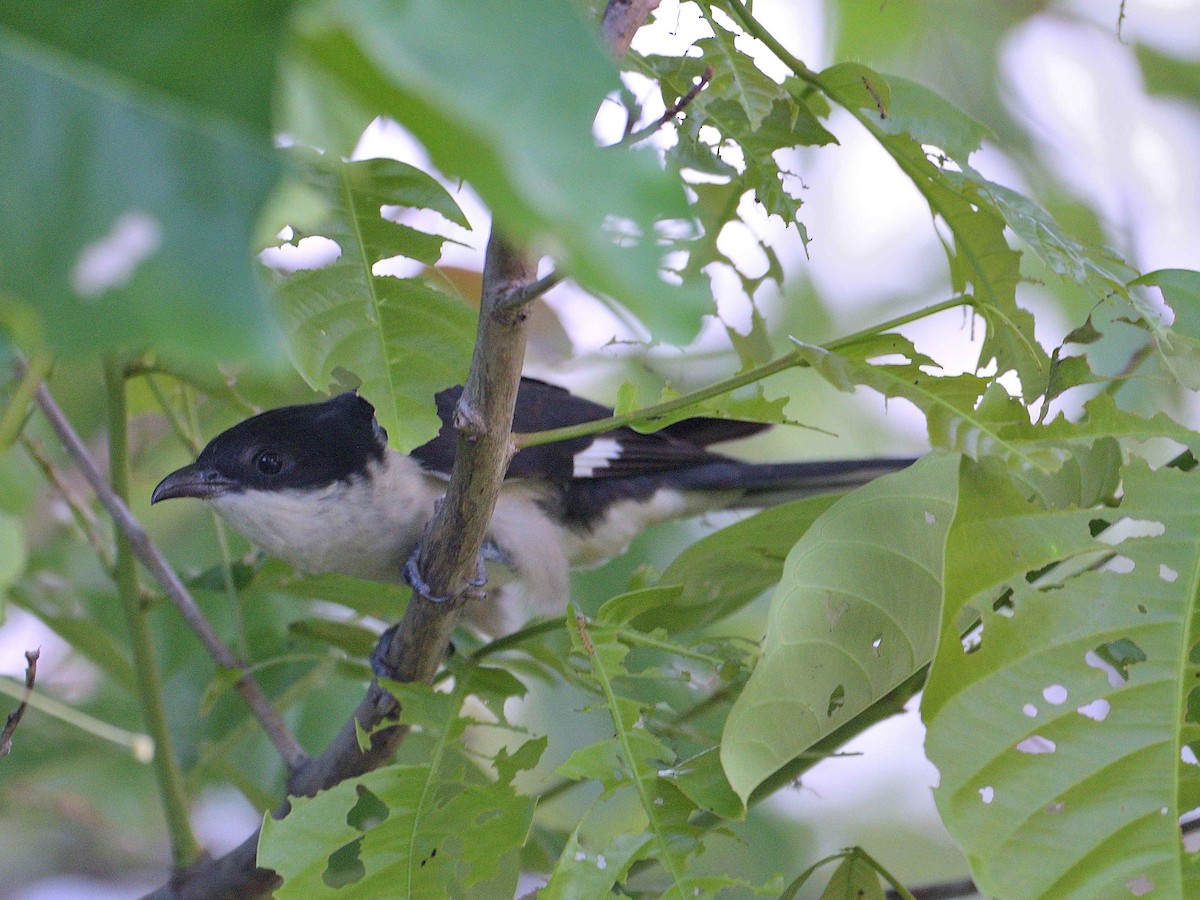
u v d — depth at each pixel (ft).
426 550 17.04
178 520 32.83
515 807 15.30
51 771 27.86
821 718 13.84
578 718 31.68
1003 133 40.91
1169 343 14.78
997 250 17.15
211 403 30.17
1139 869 11.92
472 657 18.31
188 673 26.68
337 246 15.01
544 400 28.35
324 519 24.70
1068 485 15.01
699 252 19.31
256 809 24.43
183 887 21.29
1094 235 40.29
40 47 6.09
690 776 14.75
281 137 6.95
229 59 5.99
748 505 30.66
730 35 15.38
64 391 30.09
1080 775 12.29
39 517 27.43
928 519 14.70
